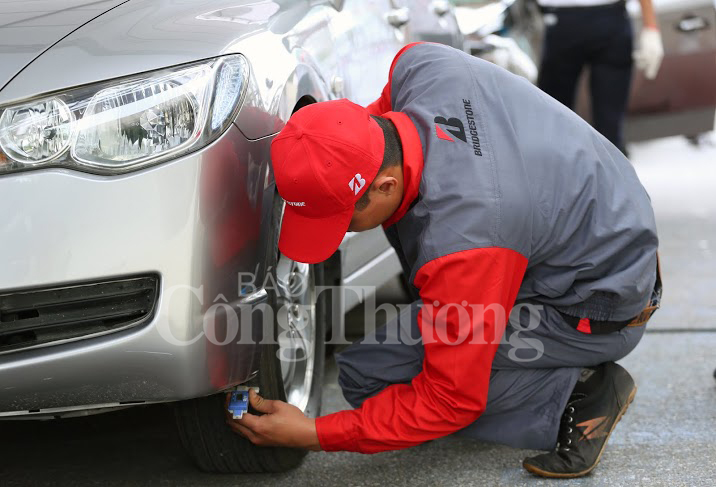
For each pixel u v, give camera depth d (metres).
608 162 2.07
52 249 1.69
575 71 4.91
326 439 2.01
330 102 1.83
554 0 4.82
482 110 1.92
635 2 5.83
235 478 2.22
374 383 2.25
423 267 1.83
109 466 2.29
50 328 1.75
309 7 2.42
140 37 1.84
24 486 2.18
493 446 2.41
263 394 2.08
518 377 2.21
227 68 1.84
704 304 3.69
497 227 1.81
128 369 1.75
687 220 5.18
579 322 2.14
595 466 2.23
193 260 1.74
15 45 1.82
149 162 1.73
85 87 1.75
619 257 2.07
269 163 1.94
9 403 1.77
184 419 2.09
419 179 1.84
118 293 1.73
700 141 7.99
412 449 2.39
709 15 5.98
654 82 5.96
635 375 2.94
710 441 2.43
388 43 3.01
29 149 1.71
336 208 1.80
